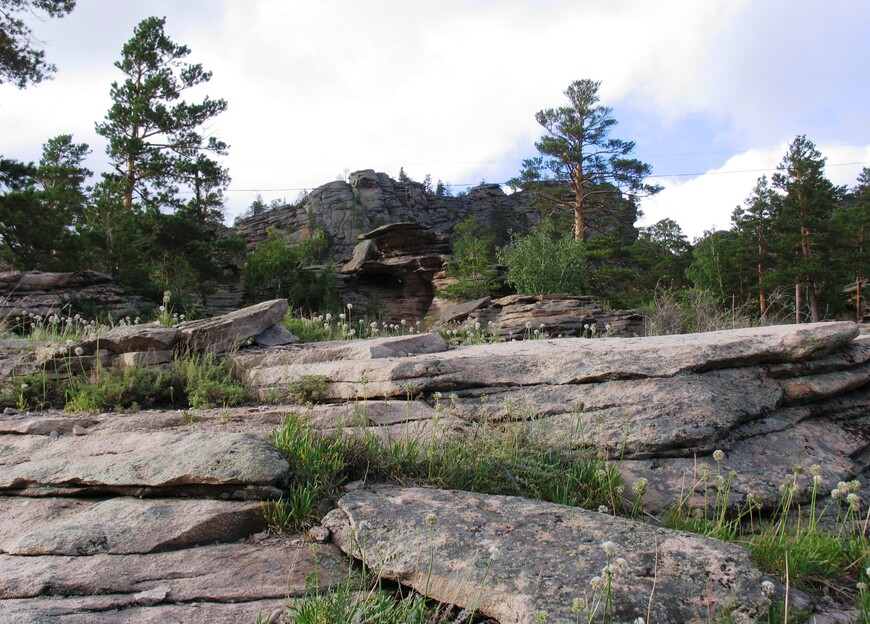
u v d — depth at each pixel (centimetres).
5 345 821
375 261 4691
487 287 3872
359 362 661
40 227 2483
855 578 406
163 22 4256
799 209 4462
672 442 518
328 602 325
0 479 459
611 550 360
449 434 531
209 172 4212
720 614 325
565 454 521
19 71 2631
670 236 5831
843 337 612
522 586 337
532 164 4822
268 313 827
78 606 331
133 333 741
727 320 1762
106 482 438
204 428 541
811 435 567
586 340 785
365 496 435
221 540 399
